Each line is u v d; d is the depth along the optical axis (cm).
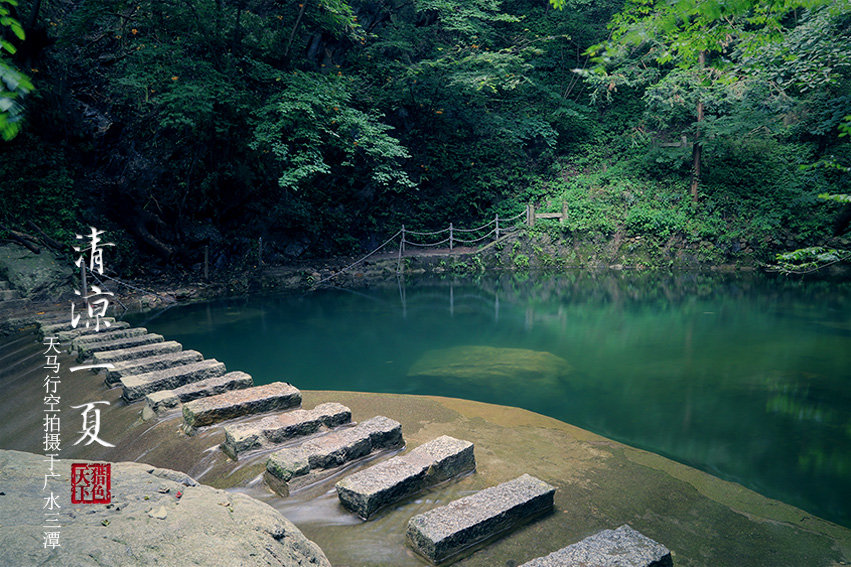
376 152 1491
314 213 1662
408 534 297
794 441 499
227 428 406
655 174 1884
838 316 1055
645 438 509
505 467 395
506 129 1883
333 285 1464
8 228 1120
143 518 229
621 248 1731
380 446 404
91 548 198
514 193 1938
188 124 1216
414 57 1877
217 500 269
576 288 1423
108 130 1330
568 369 742
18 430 471
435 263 1700
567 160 2016
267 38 1427
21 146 1203
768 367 738
